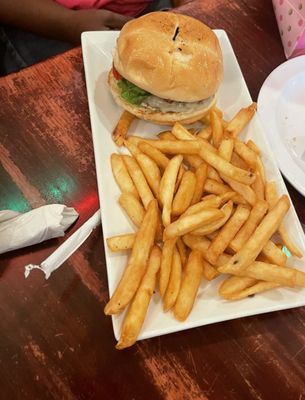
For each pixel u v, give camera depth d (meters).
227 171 0.30
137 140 0.33
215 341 0.28
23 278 0.28
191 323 0.26
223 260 0.28
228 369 0.27
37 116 0.35
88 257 0.30
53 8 0.47
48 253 0.30
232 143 0.32
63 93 0.37
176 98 0.33
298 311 0.29
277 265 0.28
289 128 0.38
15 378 0.25
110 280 0.27
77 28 0.47
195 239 0.29
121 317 0.26
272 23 0.44
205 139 0.34
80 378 0.26
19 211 0.31
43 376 0.25
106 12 0.47
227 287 0.28
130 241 0.28
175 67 0.32
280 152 0.35
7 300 0.27
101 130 0.34
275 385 0.27
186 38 0.33
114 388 0.25
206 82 0.33
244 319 0.29
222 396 0.26
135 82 0.33
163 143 0.32
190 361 0.27
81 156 0.34
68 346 0.26
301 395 0.26
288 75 0.39
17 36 0.51
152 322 0.26
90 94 0.35
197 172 0.31
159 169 0.33
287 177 0.34
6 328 0.27
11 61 0.52
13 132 0.34
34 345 0.26
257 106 0.37
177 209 0.29
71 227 0.31
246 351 0.28
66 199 0.32
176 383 0.26
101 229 0.31
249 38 0.43
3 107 0.35
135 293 0.26
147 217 0.28
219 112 0.36
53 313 0.27
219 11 0.44
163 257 0.27
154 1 0.54
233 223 0.29
